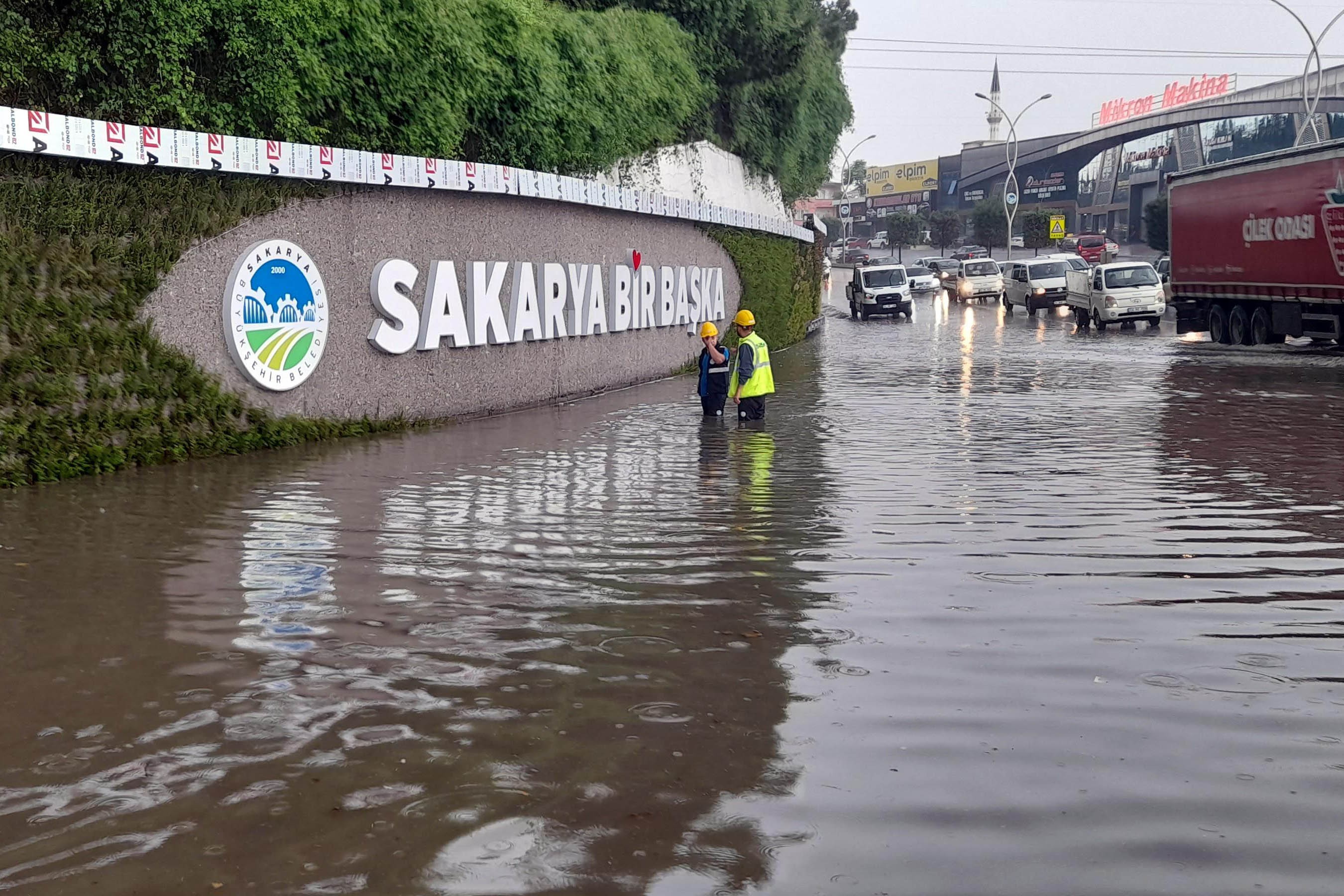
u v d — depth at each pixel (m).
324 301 14.21
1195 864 3.51
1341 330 26.28
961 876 3.45
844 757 4.34
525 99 18.22
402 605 6.50
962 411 17.00
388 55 14.79
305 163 13.69
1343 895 3.33
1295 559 7.66
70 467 11.09
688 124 28.11
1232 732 4.58
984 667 5.41
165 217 12.21
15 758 4.32
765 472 11.53
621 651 5.65
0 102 11.69
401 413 15.69
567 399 19.80
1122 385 20.47
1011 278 51.31
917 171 166.00
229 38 13.12
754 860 3.55
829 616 6.27
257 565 7.45
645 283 23.14
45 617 6.20
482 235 17.25
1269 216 27.92
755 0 29.25
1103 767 4.24
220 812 3.88
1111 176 127.12
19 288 10.72
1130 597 6.69
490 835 3.71
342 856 3.57
